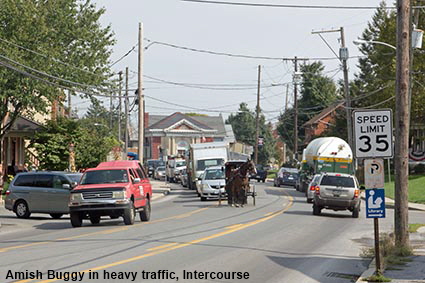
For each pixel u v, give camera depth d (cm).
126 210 2858
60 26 5172
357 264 1805
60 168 5594
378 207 1541
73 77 5178
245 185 4262
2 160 5962
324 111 11956
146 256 1841
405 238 2022
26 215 3500
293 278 1558
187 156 7231
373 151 1566
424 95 6744
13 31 4850
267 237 2431
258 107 9862
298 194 6188
